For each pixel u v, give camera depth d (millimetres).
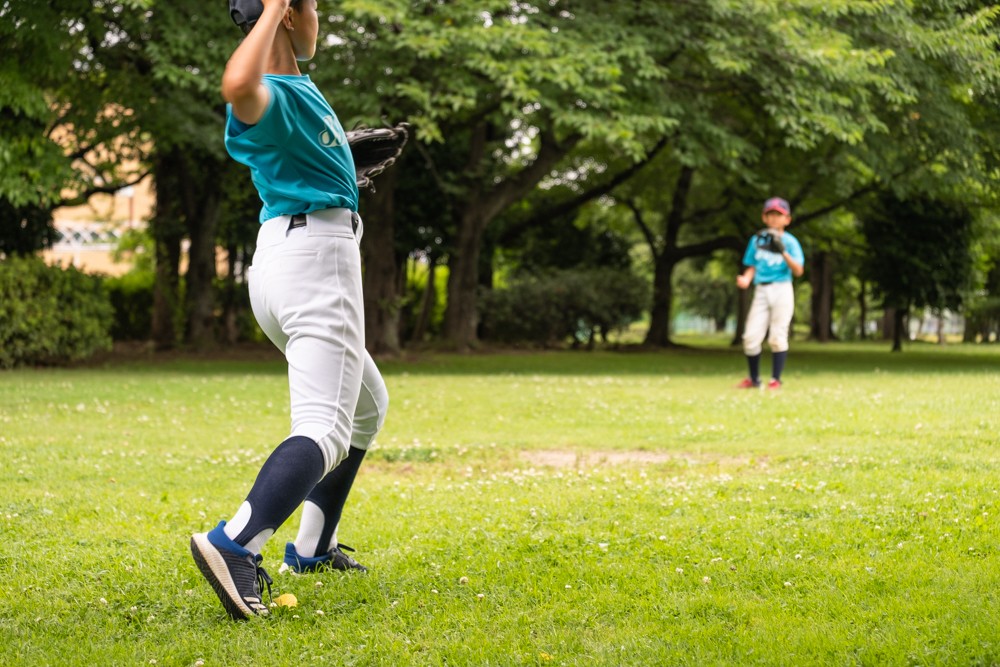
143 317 26641
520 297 26703
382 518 4770
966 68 16734
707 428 8320
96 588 3486
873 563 3725
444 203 23125
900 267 25047
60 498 5215
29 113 14383
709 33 16156
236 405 10312
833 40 15086
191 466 6449
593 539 4180
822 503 4895
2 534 4312
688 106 16922
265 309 3305
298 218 3223
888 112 17594
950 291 25297
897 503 4883
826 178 22031
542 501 5109
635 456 7113
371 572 3686
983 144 18484
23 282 15773
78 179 15703
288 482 3070
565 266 30016
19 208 18156
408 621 3131
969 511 4660
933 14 17703
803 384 12812
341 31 15531
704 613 3176
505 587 3473
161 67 14133
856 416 8797
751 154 17219
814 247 31047
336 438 3186
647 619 3117
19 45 14805
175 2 14977
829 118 15219
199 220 21766
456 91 14688
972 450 6703
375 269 19531
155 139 17375
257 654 2818
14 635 2996
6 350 15867
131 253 31312
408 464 6805
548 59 14664
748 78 17234
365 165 3561
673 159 27188
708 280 59500
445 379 14086
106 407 10102
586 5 16391
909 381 13047
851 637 2875
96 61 16719
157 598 3371
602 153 26719
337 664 2750
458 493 5473
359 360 3283
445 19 15000
